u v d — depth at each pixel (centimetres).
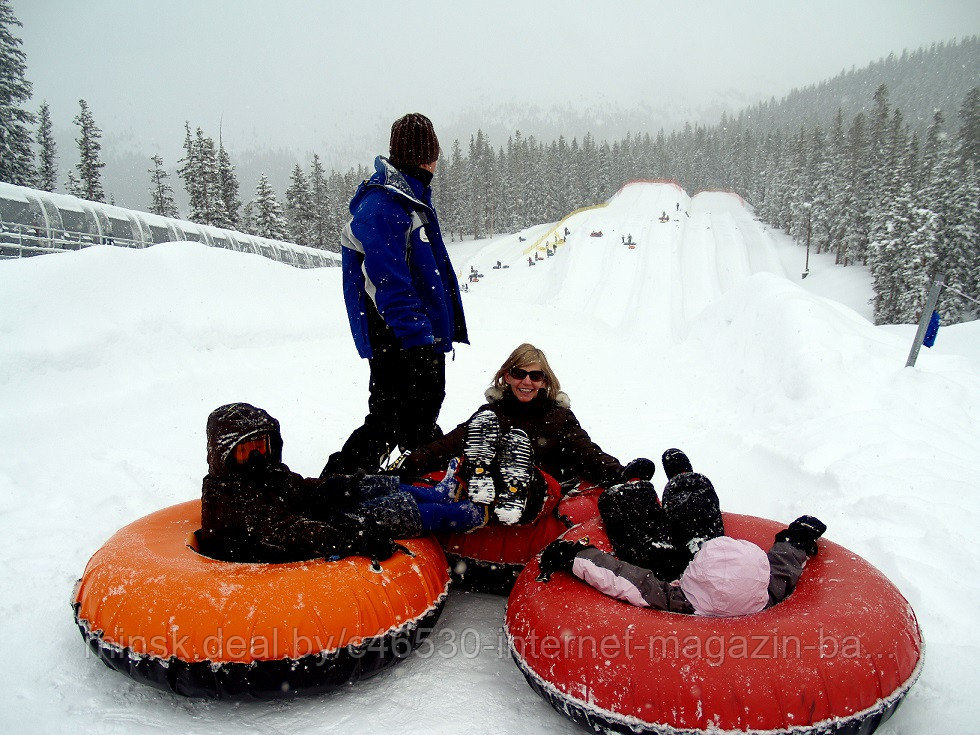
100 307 688
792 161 9062
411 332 306
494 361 1129
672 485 278
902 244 4369
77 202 1548
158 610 205
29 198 1422
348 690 229
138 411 572
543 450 334
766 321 896
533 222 9500
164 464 461
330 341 962
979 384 662
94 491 405
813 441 530
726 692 183
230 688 203
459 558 297
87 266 737
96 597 218
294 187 5959
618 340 1773
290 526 233
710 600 220
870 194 6059
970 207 4050
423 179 336
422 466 325
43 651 241
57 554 320
